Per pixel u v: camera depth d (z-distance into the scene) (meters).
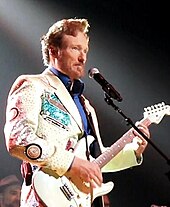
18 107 6.37
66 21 7.09
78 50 6.98
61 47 6.96
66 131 6.59
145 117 8.04
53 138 6.47
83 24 7.14
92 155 6.98
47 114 6.55
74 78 7.01
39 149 6.13
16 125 6.27
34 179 6.28
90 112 7.20
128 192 13.63
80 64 7.00
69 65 6.93
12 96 6.54
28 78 6.65
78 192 6.45
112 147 7.14
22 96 6.44
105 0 13.94
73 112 6.77
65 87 6.91
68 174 6.36
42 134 6.43
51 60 7.08
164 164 13.60
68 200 6.36
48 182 6.29
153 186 13.65
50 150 6.20
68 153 6.32
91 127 7.04
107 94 7.25
